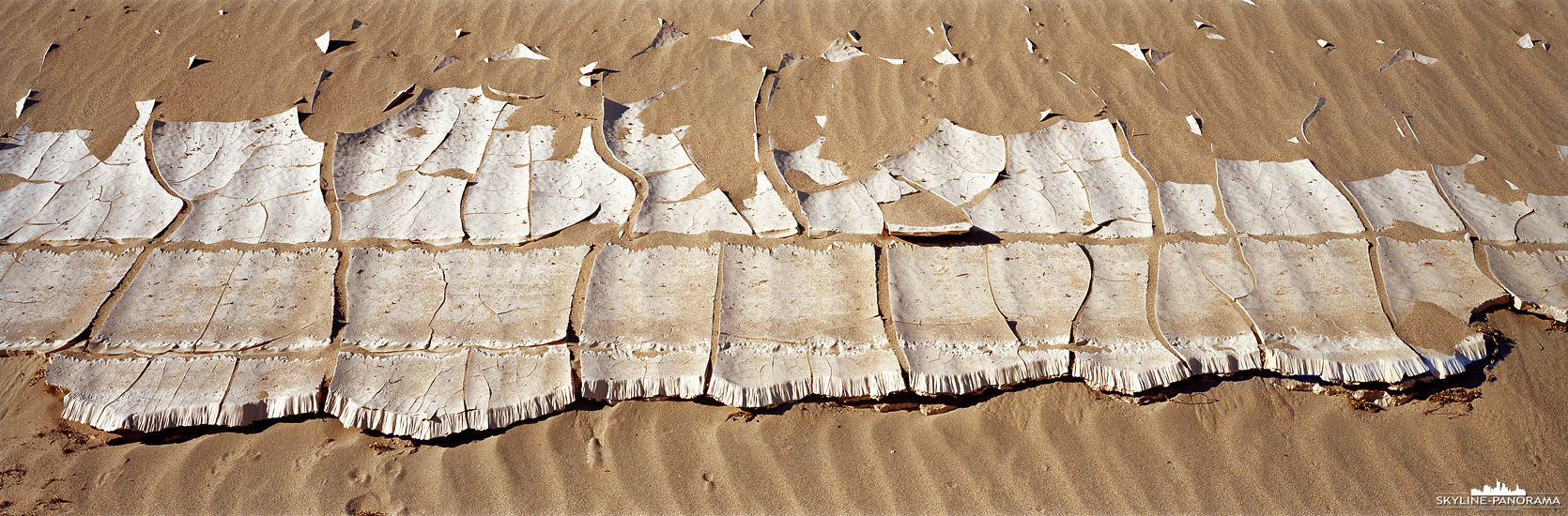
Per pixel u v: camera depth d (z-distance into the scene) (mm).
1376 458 2812
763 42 4906
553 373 2982
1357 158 4137
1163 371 2969
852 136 4246
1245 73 4676
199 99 4379
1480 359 3043
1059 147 4168
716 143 4184
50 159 3988
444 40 4891
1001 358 3037
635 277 3408
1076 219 3729
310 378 2957
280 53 4719
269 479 2725
